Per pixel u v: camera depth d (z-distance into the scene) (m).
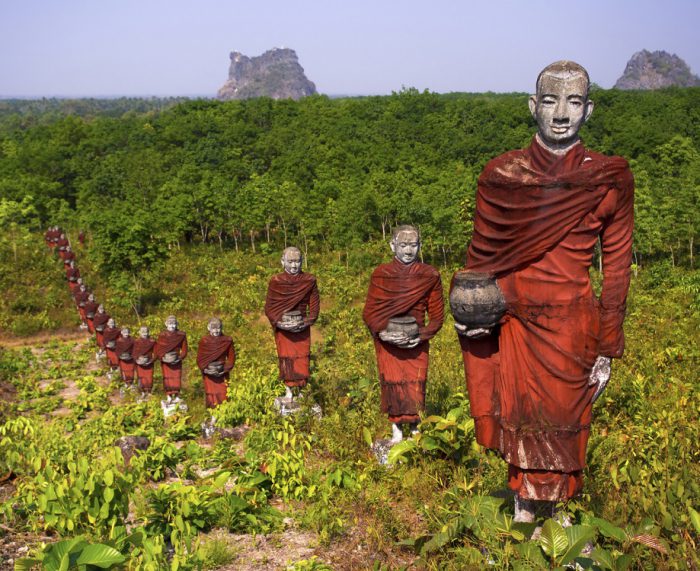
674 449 6.30
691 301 20.67
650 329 16.06
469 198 36.41
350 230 41.03
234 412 11.30
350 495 6.55
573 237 4.12
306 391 11.27
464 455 6.80
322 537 5.92
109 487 5.93
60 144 76.25
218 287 38.34
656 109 68.12
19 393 20.48
